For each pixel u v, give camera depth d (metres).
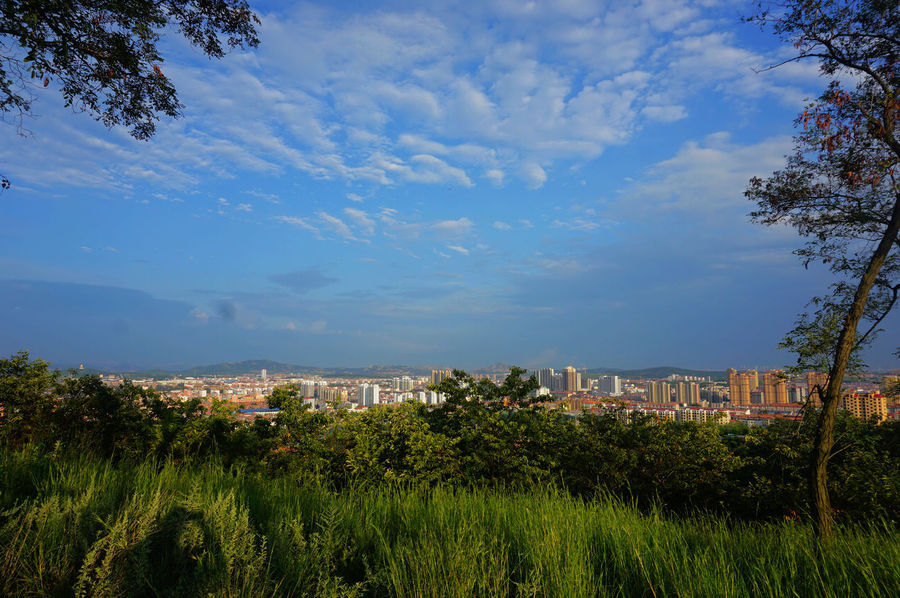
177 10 7.89
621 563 3.78
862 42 6.02
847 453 7.11
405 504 5.20
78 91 7.56
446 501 5.43
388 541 4.08
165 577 3.29
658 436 7.69
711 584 3.35
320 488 6.17
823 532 4.84
